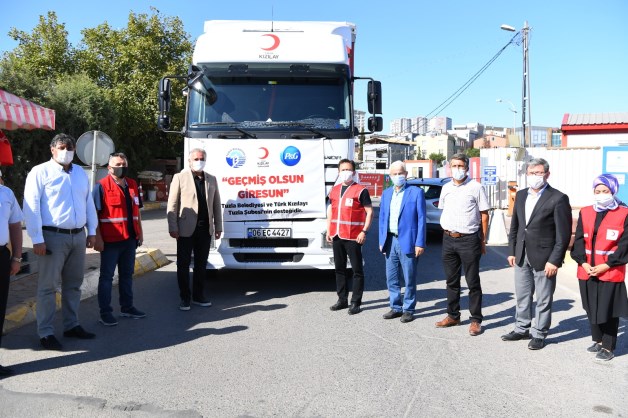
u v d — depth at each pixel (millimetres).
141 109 26047
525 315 5547
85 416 3779
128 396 4117
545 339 5613
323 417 3785
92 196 6035
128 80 27062
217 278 8742
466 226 5812
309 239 7344
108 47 27344
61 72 26391
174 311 6742
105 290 6098
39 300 5238
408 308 6293
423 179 13992
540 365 4855
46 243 5191
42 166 5184
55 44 26172
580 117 25234
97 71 27016
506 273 9492
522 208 5406
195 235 6879
